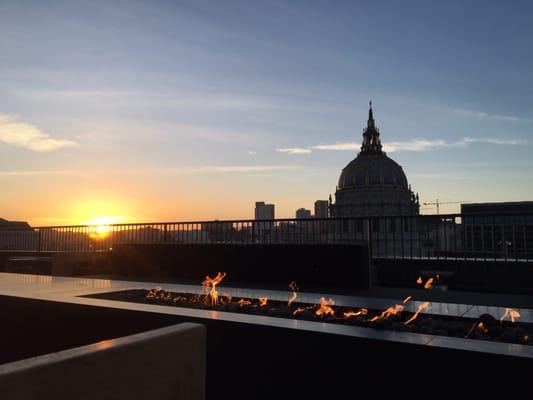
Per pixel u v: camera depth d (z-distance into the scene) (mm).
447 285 9469
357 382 3588
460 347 3248
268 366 4000
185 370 2400
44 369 1813
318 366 3758
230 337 4215
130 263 12289
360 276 8953
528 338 3900
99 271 13180
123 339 2186
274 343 3982
